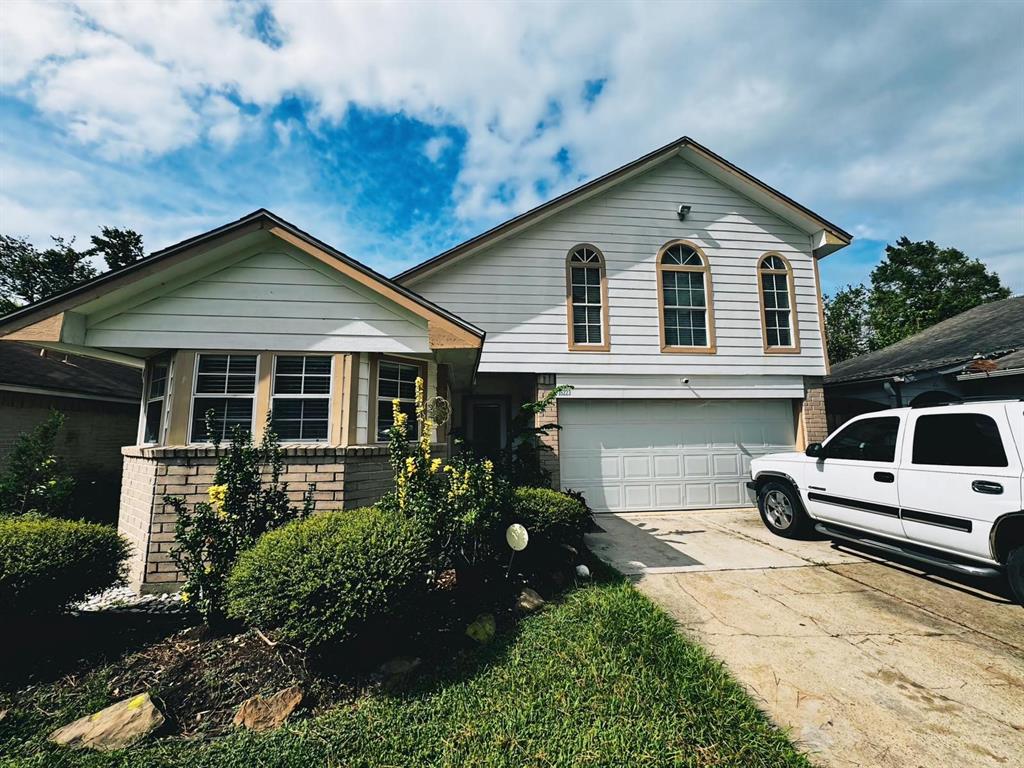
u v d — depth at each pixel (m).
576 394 9.06
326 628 2.73
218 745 2.35
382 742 2.36
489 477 4.63
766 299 9.93
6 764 2.24
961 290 32.09
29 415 8.95
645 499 9.09
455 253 8.84
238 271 5.23
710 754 2.26
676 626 3.74
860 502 5.25
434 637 3.43
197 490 4.82
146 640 3.42
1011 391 7.58
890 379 8.73
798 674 3.04
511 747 2.31
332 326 5.35
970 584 4.62
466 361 6.57
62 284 26.33
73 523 3.86
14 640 3.26
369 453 5.46
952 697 2.78
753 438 9.57
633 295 9.45
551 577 4.71
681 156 9.89
